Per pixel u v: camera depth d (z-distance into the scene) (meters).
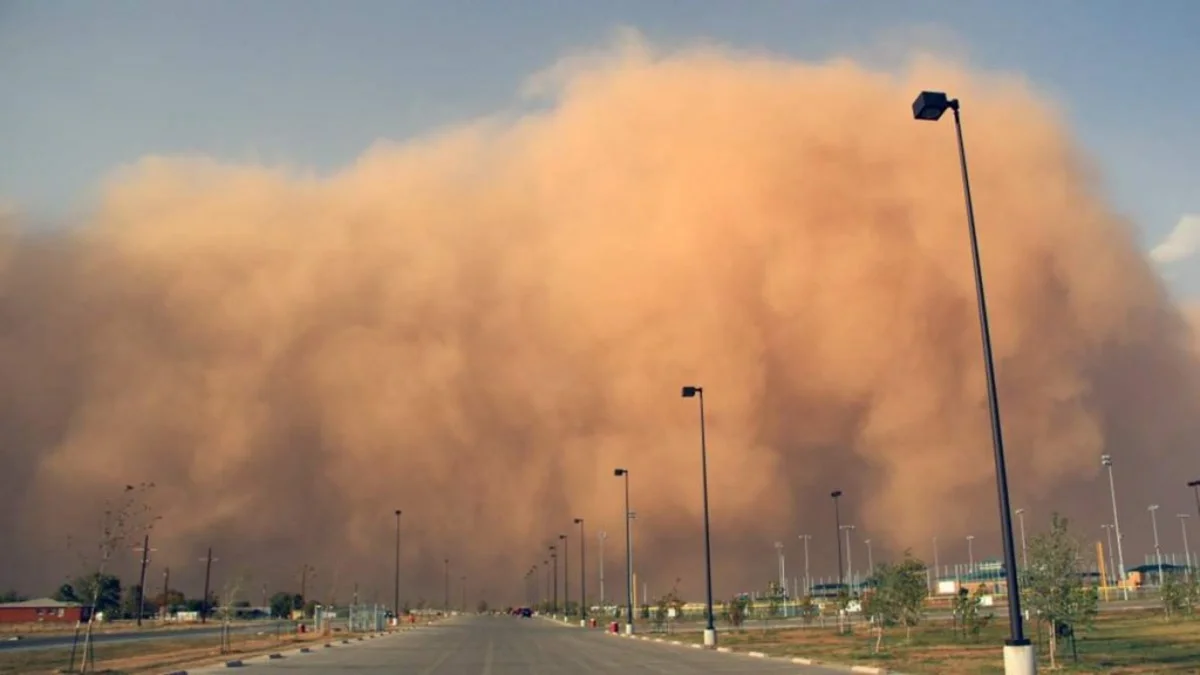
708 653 33.19
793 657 29.44
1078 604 23.25
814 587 112.94
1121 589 81.50
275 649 36.75
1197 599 50.69
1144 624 40.66
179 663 27.92
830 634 45.22
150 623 79.50
